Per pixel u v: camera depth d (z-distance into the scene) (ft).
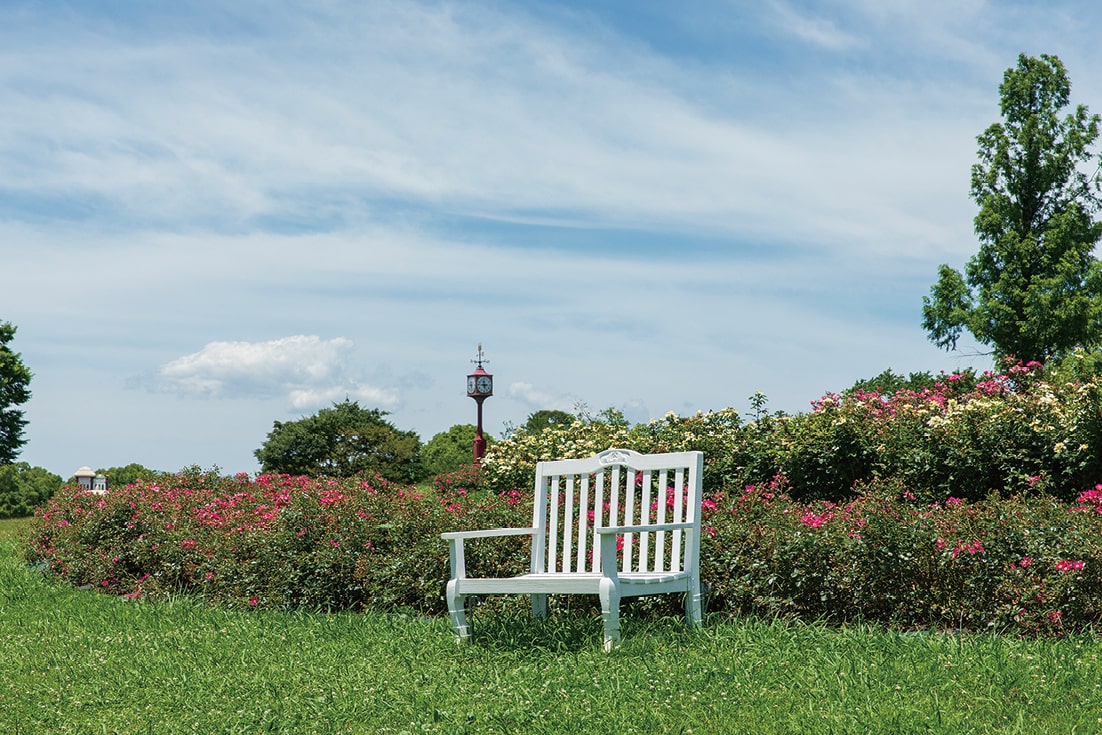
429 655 16.89
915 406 30.40
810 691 12.90
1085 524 16.61
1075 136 60.54
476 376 91.81
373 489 28.19
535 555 18.92
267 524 24.66
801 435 30.01
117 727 13.67
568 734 12.05
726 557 18.61
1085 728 11.07
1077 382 27.76
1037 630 15.83
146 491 32.48
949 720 11.41
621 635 16.88
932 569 17.08
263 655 17.61
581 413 42.93
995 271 60.49
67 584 28.35
